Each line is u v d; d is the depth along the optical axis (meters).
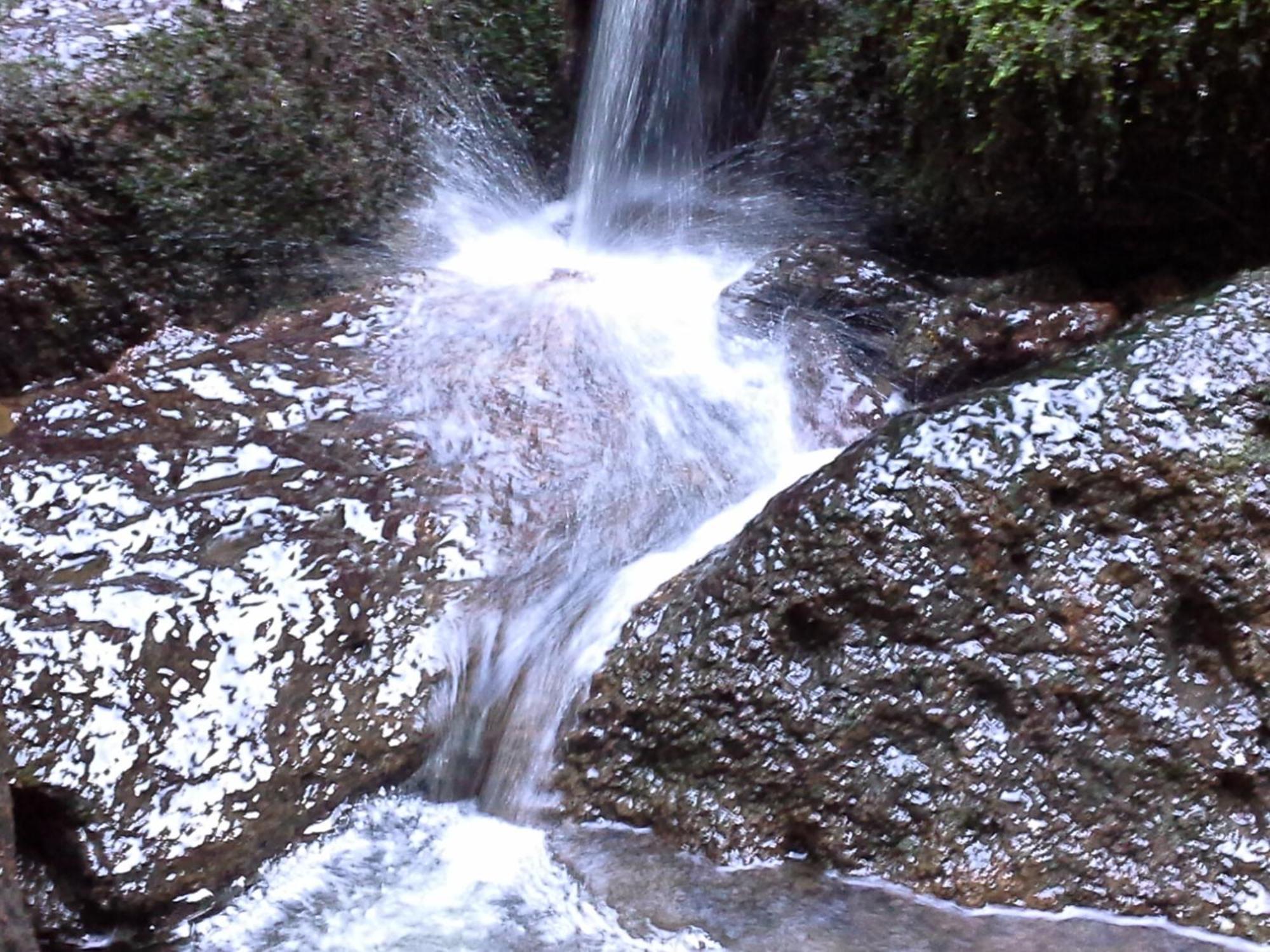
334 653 3.29
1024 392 3.08
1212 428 2.95
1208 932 2.74
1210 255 4.20
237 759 3.04
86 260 5.11
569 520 3.77
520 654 3.41
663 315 4.74
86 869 2.82
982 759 2.92
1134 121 3.83
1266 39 3.52
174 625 3.17
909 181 4.65
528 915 2.89
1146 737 2.86
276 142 5.30
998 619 2.95
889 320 4.46
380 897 2.96
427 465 3.85
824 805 2.99
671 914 2.86
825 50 5.02
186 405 3.93
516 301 4.74
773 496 3.47
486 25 5.96
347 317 4.45
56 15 5.18
